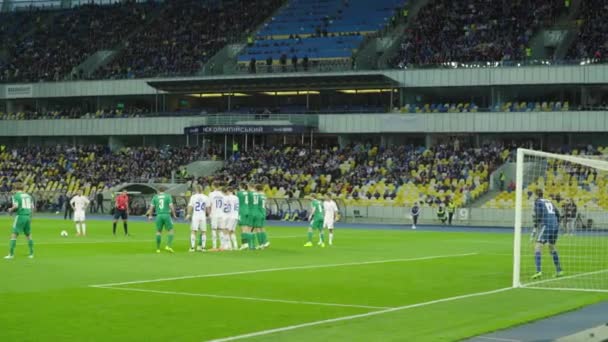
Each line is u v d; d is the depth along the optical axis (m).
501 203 61.19
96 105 89.38
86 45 93.69
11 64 93.19
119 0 102.38
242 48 86.31
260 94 82.94
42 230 45.78
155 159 78.94
